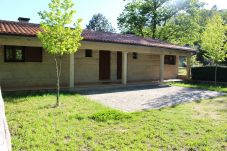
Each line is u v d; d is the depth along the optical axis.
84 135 6.15
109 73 17.50
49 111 8.35
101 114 8.07
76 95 11.84
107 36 16.58
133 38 19.08
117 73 17.95
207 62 39.69
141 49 16.34
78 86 14.00
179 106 10.21
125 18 34.00
